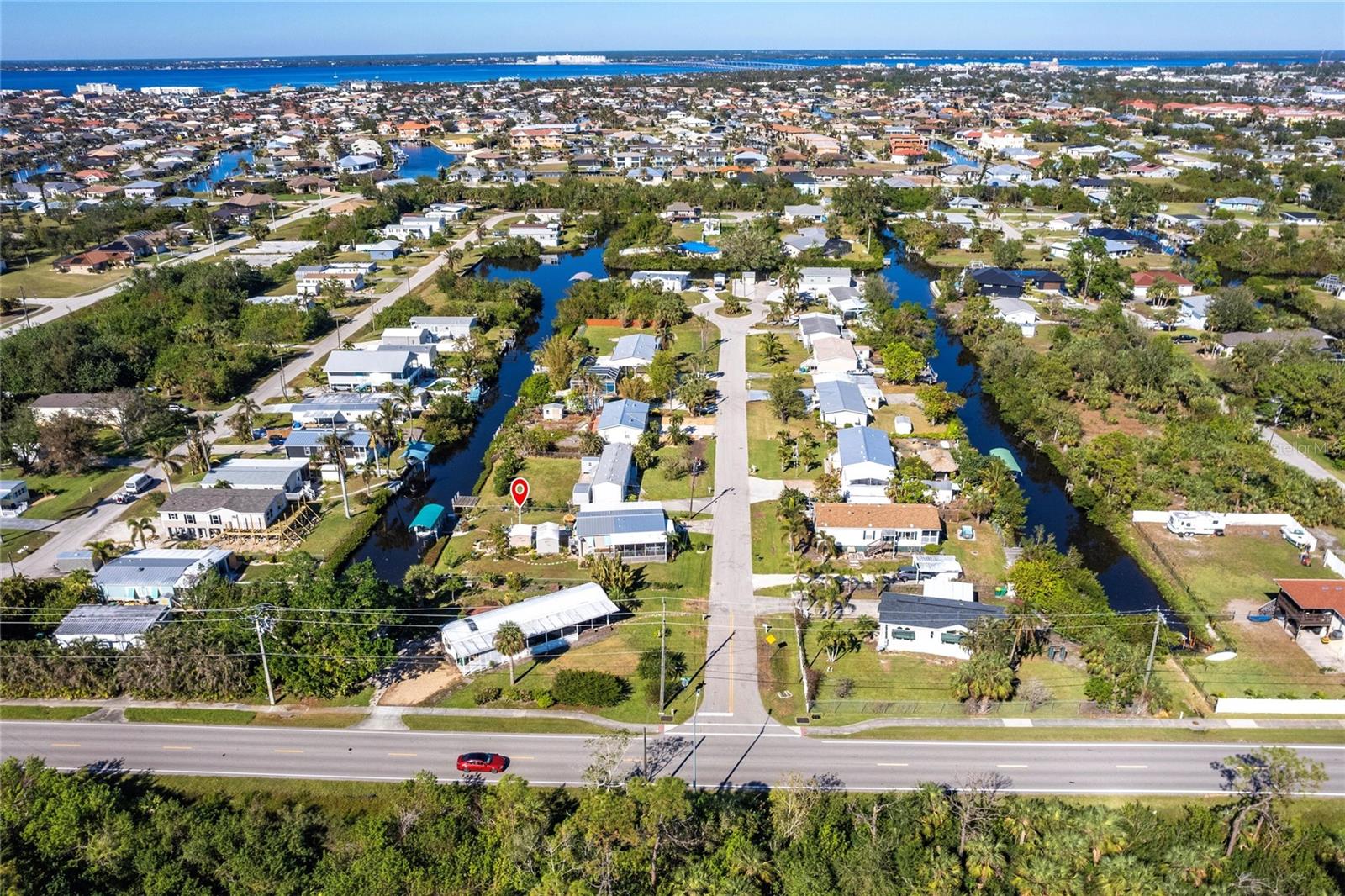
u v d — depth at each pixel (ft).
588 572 350.23
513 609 315.17
